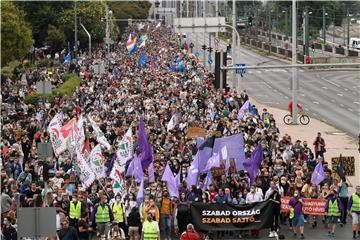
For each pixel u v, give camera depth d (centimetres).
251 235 4588
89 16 18188
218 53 10019
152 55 16412
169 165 4912
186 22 9038
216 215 4516
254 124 6838
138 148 5356
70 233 3781
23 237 3522
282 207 4728
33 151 5494
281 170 5069
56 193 4381
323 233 4666
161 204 4466
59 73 13200
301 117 9531
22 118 7294
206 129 6762
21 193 4472
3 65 14550
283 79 14988
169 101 8625
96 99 9000
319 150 6612
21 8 17400
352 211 4531
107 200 4450
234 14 11594
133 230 4269
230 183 4741
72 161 5297
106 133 6538
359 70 16338
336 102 11650
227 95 8944
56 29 17700
